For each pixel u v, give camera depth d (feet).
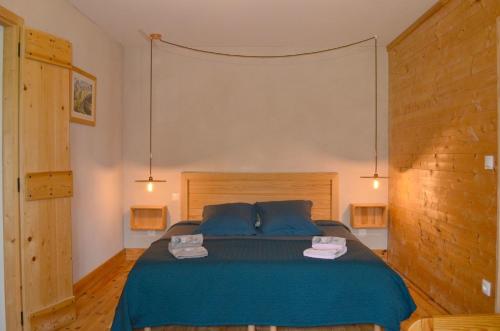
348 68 14.65
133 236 14.87
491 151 8.17
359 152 14.69
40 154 8.71
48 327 8.85
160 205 14.78
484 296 8.38
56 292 9.11
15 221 8.25
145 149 14.85
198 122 14.82
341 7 10.94
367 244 14.73
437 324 3.53
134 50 14.80
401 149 13.34
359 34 13.23
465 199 9.23
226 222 11.86
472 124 8.95
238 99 14.75
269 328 8.84
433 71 10.96
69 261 9.47
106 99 13.14
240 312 8.14
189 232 11.91
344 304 8.15
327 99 14.69
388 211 14.61
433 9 10.77
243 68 14.75
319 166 14.75
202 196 14.70
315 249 9.18
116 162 14.08
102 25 12.37
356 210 14.80
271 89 14.75
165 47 14.76
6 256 8.21
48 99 8.92
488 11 8.34
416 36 12.08
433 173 10.94
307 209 13.00
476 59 8.80
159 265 8.42
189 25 12.37
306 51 14.60
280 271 8.29
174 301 8.18
